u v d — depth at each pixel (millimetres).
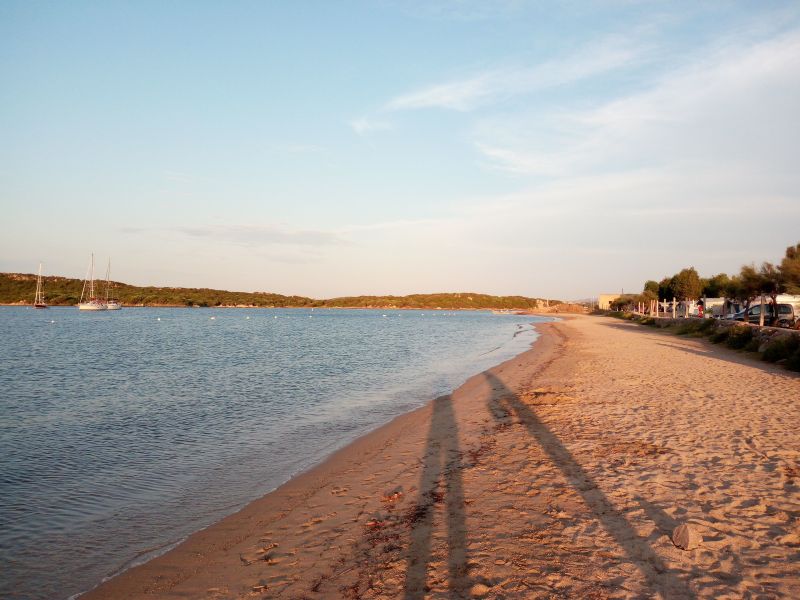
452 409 13242
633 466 7430
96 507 7180
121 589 4969
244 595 4648
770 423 9688
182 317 96875
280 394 16484
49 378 20172
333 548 5488
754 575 4359
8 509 7113
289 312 162875
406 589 4484
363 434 11102
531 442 9180
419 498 6785
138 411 13797
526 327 66062
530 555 4941
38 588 5090
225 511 6938
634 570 4539
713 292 59656
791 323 28672
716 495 6172
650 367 18969
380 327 68375
